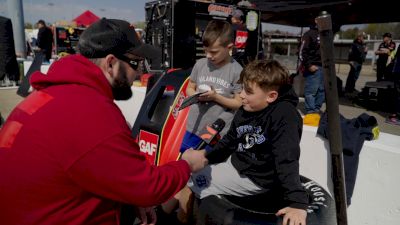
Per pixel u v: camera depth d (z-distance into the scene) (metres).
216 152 1.71
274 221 1.41
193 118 2.31
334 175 1.36
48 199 0.96
